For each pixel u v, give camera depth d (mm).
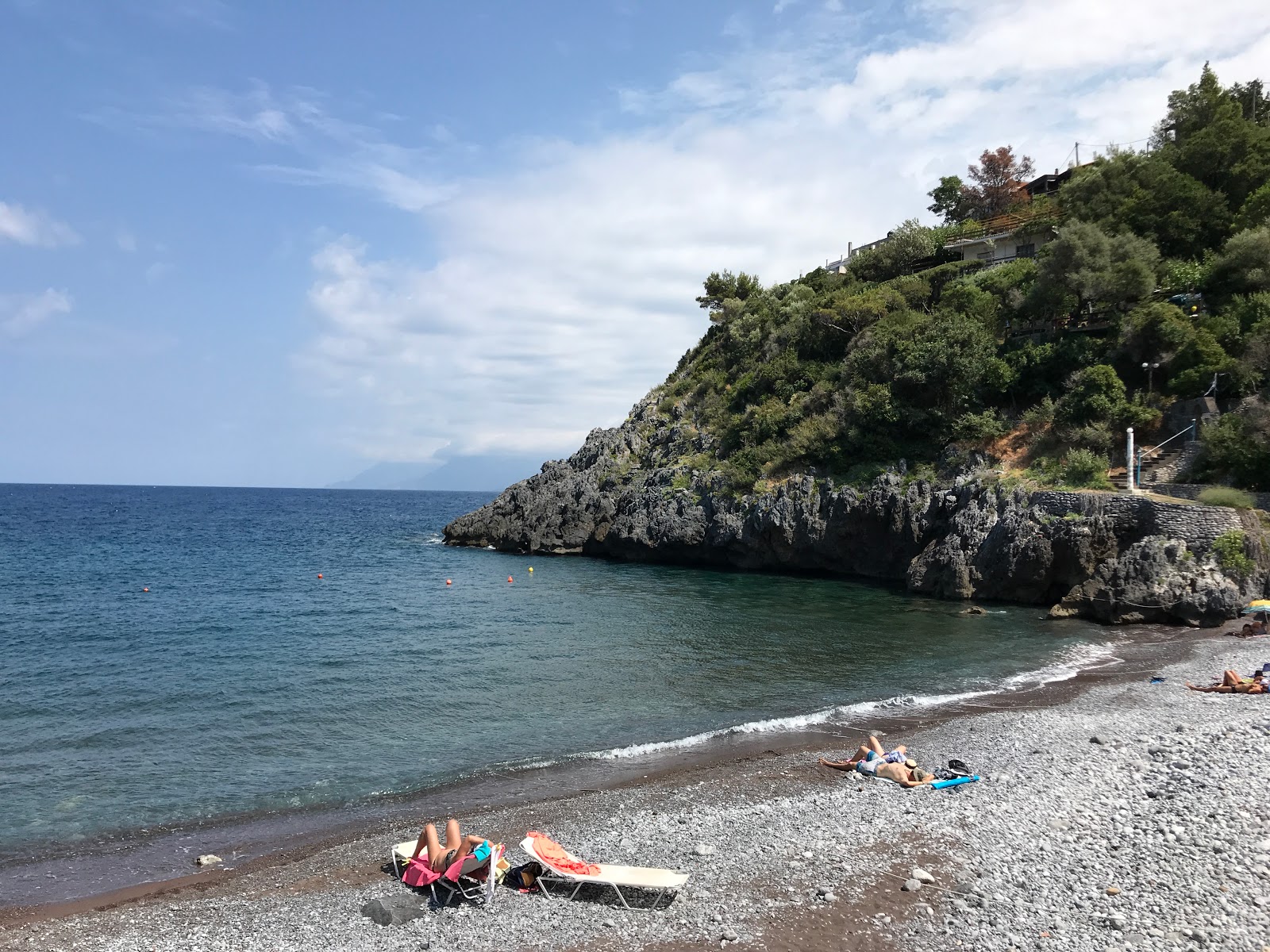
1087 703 21141
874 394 54188
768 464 60344
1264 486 36562
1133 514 37375
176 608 40531
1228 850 10781
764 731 20281
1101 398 44469
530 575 56406
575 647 31266
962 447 49625
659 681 25641
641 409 82875
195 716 21812
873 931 9492
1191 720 18266
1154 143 64812
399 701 23391
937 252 73562
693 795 15492
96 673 26578
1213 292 47375
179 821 14898
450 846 11602
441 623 36812
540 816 14586
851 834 12656
